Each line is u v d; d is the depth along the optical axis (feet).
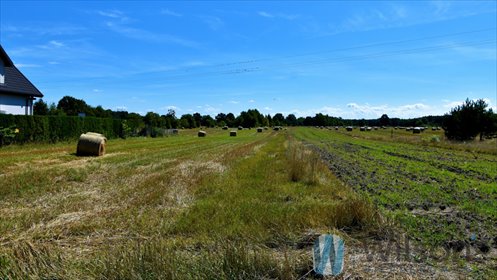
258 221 24.36
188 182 40.52
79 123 99.60
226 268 15.98
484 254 20.31
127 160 60.39
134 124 143.43
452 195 37.09
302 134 215.10
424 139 135.23
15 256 16.85
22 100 91.50
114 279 15.08
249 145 107.24
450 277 16.76
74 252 19.17
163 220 24.93
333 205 29.12
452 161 71.77
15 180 37.78
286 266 16.22
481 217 28.37
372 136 183.52
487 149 93.56
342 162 68.39
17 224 23.68
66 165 51.88
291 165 49.75
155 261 15.92
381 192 38.34
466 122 134.62
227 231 22.24
